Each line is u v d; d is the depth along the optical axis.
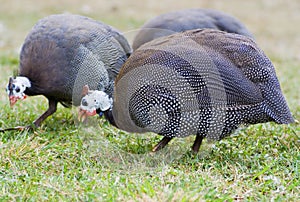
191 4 27.17
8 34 20.86
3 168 8.67
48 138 10.02
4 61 16.58
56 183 8.04
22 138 9.78
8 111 11.40
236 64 8.88
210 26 12.86
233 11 26.39
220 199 7.51
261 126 10.59
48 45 10.38
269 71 9.02
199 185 8.02
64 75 10.27
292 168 8.90
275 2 28.11
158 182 8.10
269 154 9.54
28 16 23.84
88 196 7.55
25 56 10.50
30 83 10.37
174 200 7.36
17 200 7.57
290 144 9.95
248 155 9.45
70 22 10.84
